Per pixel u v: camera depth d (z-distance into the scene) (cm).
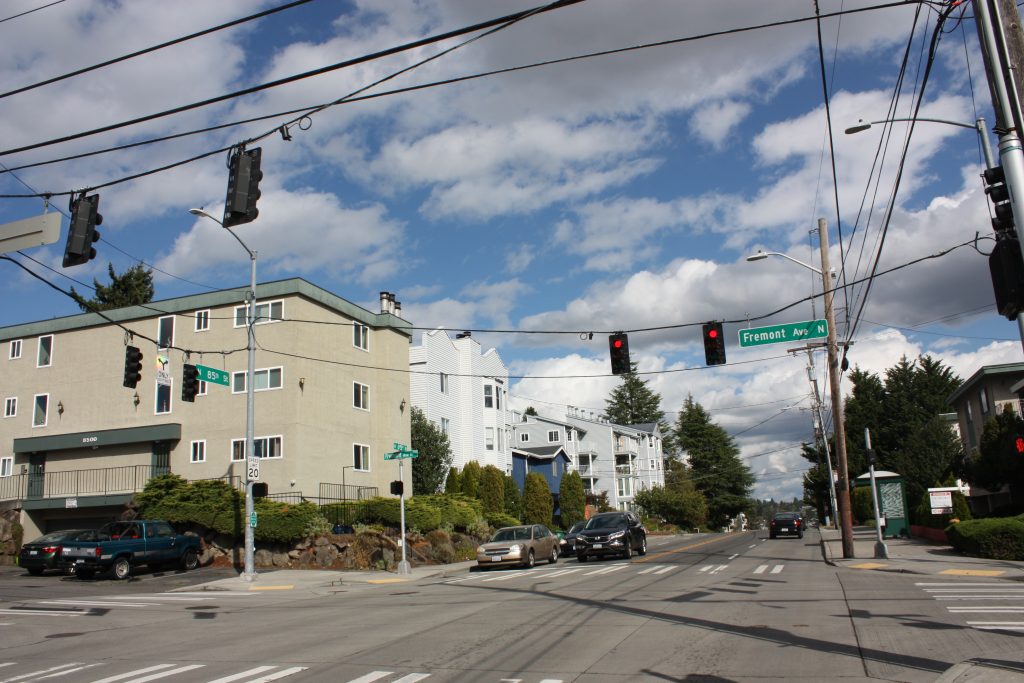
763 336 2261
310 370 3372
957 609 1270
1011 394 3716
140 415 3516
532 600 1630
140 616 1647
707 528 9806
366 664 979
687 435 10250
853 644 998
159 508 2922
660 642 1059
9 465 3747
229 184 1276
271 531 2897
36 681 962
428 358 4950
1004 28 866
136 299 6375
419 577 2588
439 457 4653
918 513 3600
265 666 994
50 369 3759
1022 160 839
